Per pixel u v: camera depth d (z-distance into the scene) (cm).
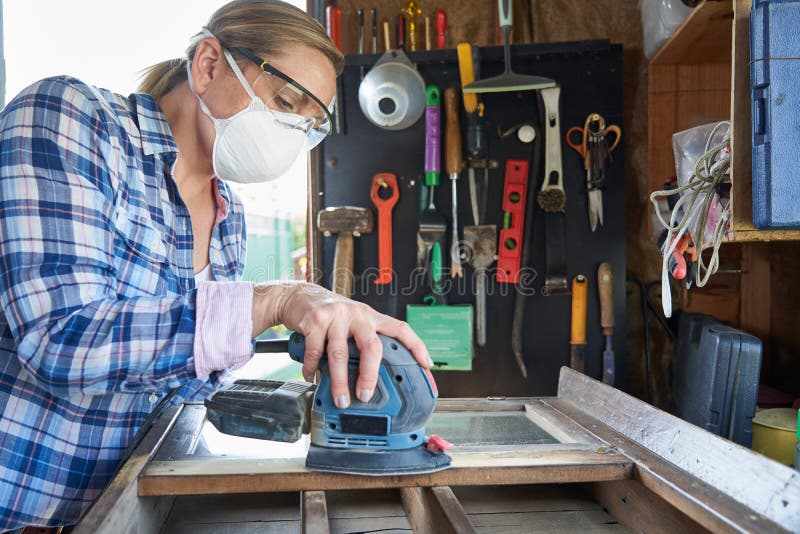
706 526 76
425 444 98
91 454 101
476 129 210
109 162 93
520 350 211
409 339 94
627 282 225
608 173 209
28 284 78
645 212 225
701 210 120
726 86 201
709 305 215
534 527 97
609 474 95
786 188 107
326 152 223
